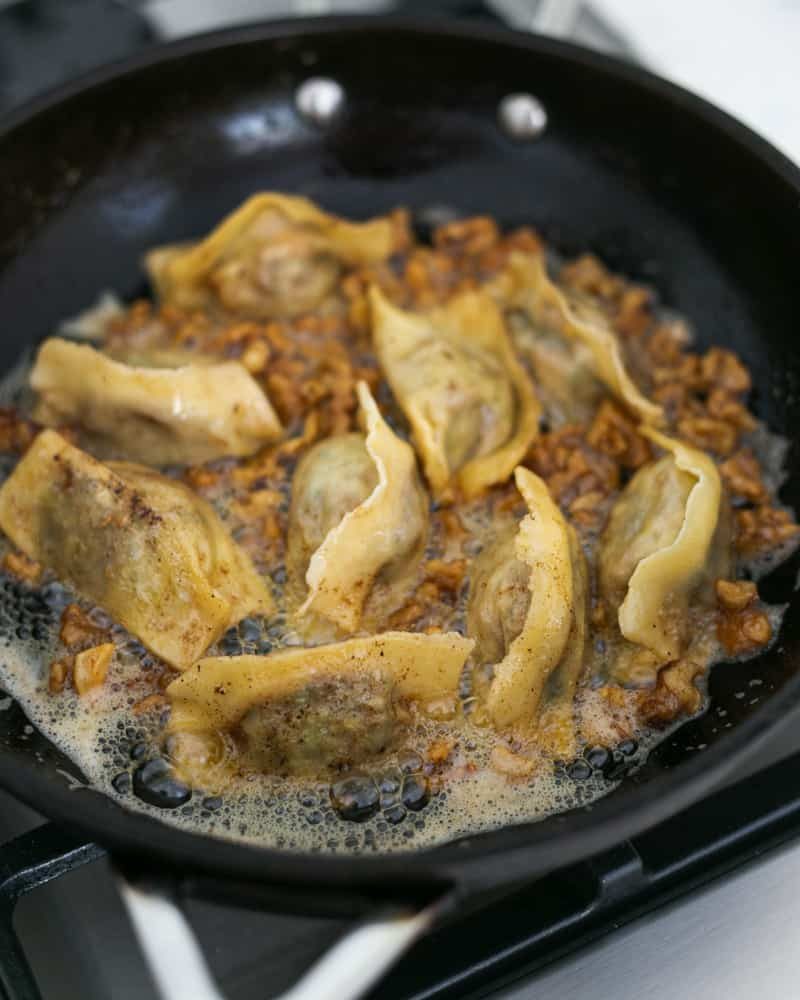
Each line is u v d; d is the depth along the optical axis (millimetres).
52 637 399
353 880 303
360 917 314
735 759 315
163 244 491
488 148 493
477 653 389
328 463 408
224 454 434
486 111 485
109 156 472
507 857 305
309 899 320
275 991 354
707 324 467
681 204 469
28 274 467
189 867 309
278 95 486
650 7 587
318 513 402
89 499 394
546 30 549
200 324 472
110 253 483
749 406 449
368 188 506
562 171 489
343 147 498
